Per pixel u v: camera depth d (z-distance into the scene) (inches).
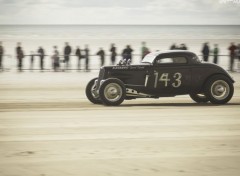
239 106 982.4
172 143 620.4
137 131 703.1
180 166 507.2
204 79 1003.9
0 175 475.2
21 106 995.9
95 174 478.3
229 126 749.3
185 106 988.6
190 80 1000.9
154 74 992.2
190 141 633.6
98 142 626.5
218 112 898.1
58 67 2113.7
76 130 711.1
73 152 569.0
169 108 953.5
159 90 997.8
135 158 540.4
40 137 659.4
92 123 773.9
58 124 764.6
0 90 1321.4
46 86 1430.9
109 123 773.9
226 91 1012.5
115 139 645.9
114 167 502.9
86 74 1923.0
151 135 673.6
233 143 622.5
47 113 888.3
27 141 633.0
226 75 1013.2
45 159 535.2
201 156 550.6
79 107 973.2
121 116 847.7
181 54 1005.8
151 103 1051.9
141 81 992.9
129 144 614.5
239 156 550.9
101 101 1031.0
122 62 1039.6
